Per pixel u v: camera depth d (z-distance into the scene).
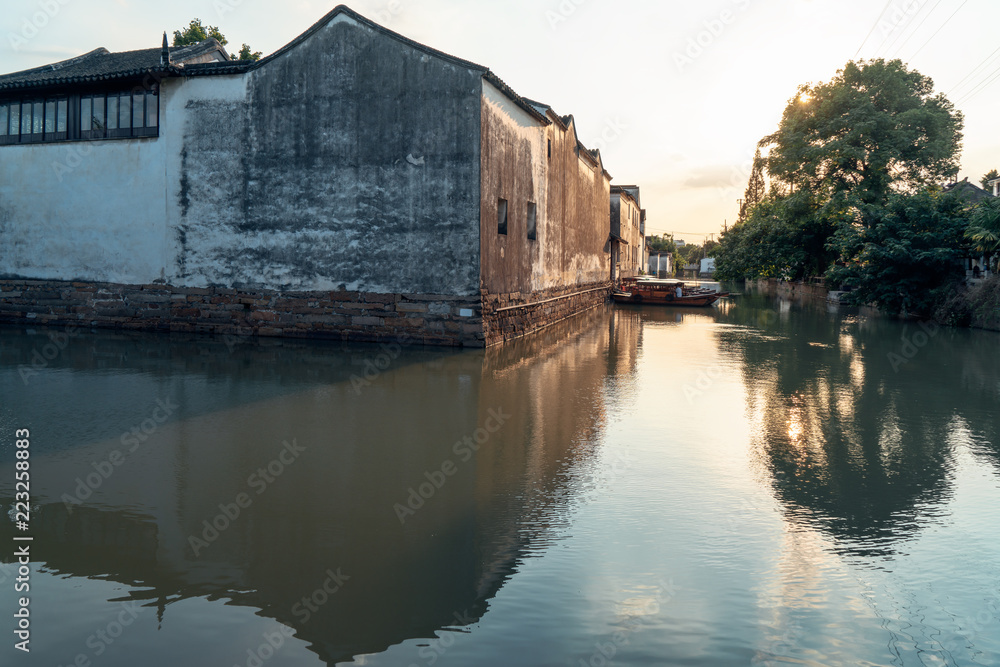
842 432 6.91
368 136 13.18
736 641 3.01
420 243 13.05
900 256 20.39
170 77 14.04
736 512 4.62
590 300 27.45
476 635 3.03
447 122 12.80
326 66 13.30
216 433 6.44
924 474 5.53
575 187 23.53
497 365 11.05
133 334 14.02
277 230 13.74
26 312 15.38
